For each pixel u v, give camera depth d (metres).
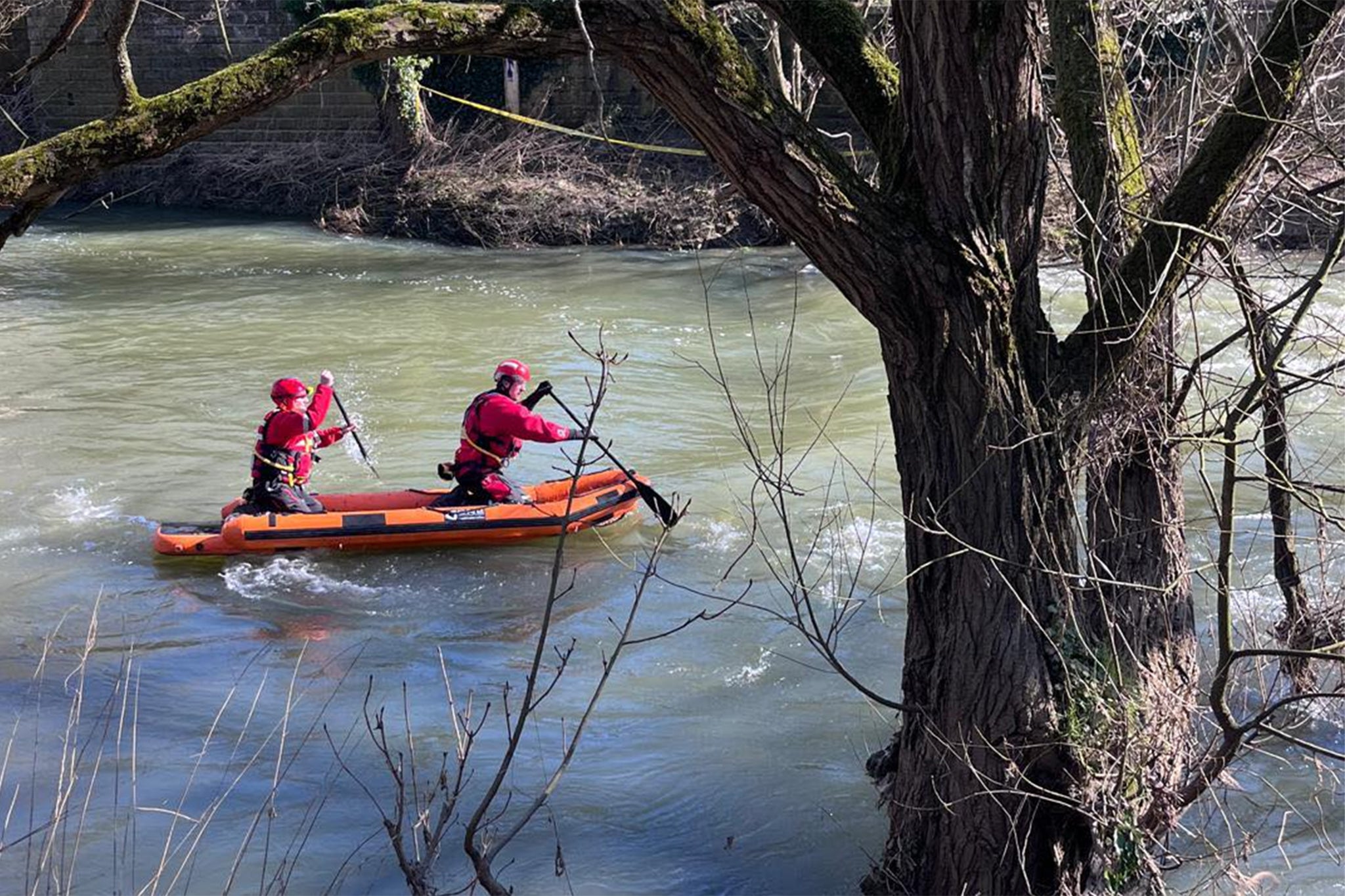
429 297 18.28
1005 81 3.72
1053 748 4.05
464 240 22.95
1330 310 9.03
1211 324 11.93
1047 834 4.16
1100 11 4.54
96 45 26.69
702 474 10.48
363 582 8.55
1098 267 4.15
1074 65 4.46
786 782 5.89
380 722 3.93
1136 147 4.51
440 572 8.69
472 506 9.26
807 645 7.37
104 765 6.09
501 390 9.45
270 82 3.36
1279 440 5.06
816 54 4.18
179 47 26.55
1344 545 6.10
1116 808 4.17
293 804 5.77
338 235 23.61
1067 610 4.11
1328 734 5.85
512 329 16.14
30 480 10.45
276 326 16.36
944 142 3.77
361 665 7.34
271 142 26.47
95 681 7.05
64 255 21.50
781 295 17.97
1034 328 4.04
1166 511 4.52
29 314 17.09
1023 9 3.68
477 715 6.66
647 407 12.53
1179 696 4.43
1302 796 5.44
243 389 13.38
